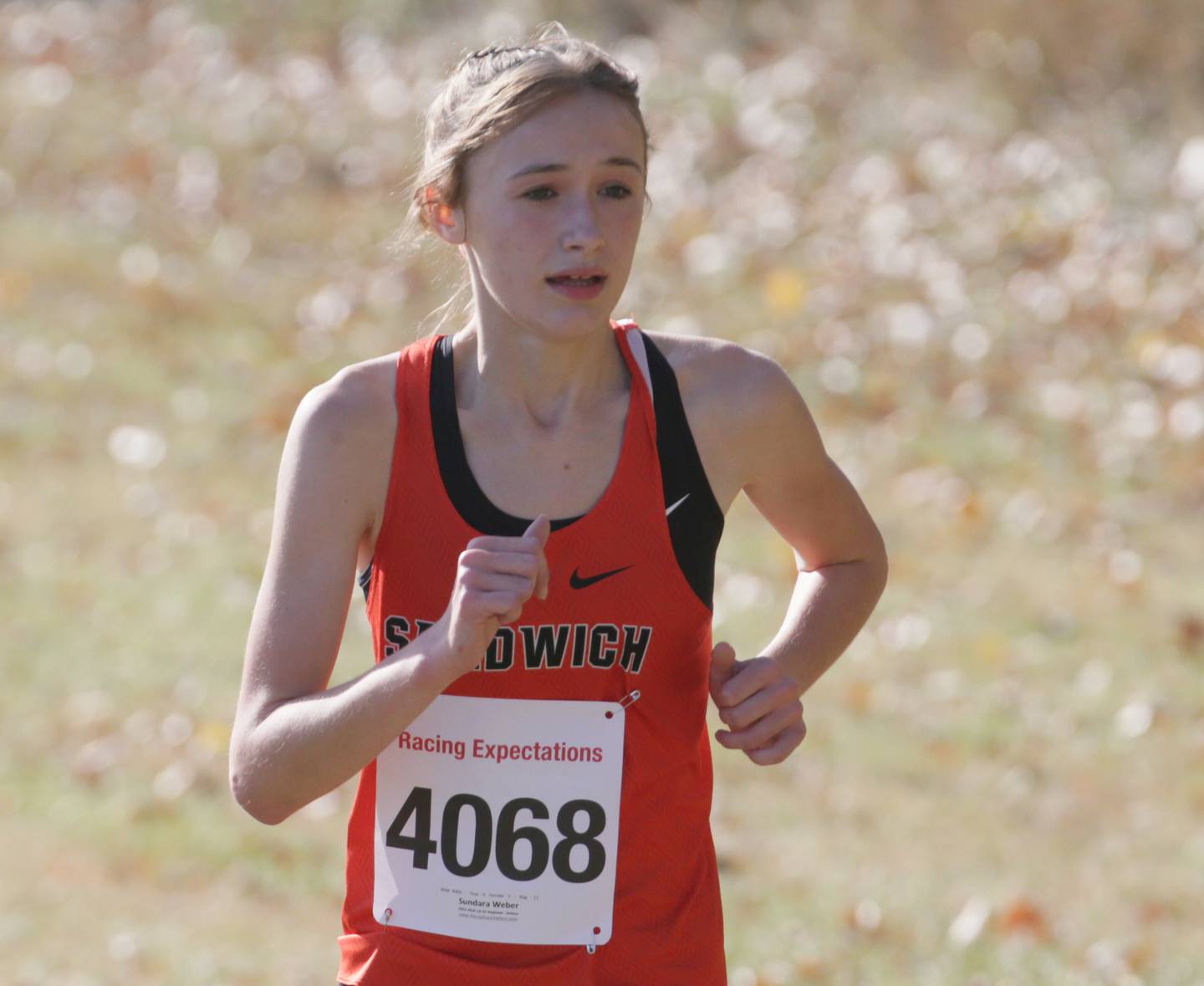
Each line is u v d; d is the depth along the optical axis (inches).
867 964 668.7
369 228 1624.0
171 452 1246.9
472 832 348.8
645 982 348.2
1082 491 1202.0
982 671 964.0
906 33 1929.1
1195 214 1595.7
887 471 1228.5
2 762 847.7
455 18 2050.9
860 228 1606.8
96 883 741.9
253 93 1872.5
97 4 2098.9
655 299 1486.2
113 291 1493.6
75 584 1053.8
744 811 815.7
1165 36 1823.3
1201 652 985.5
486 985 346.0
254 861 762.8
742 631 988.6
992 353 1397.6
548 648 344.8
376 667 324.5
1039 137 1756.9
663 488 349.1
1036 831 808.3
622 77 341.1
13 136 1754.4
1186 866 775.7
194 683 935.7
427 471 344.8
